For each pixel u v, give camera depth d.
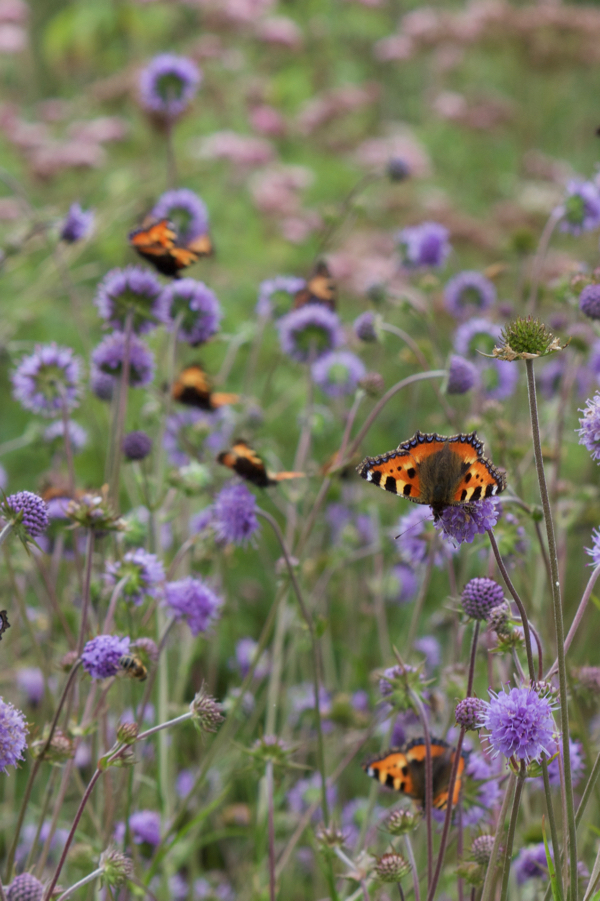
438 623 8.91
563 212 9.36
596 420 4.84
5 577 9.22
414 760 5.65
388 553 9.66
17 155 18.84
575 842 4.45
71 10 21.45
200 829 8.08
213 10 20.25
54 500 7.73
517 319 4.42
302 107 22.27
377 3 22.66
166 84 11.02
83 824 7.48
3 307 13.54
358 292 14.60
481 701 4.75
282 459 12.68
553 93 23.55
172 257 7.97
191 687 10.12
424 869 7.01
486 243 16.23
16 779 9.74
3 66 23.61
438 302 13.30
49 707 7.22
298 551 7.58
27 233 10.25
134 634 6.81
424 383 13.48
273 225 17.00
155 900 6.68
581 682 6.23
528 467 8.99
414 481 4.71
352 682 9.71
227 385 13.57
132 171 17.91
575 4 27.66
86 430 12.34
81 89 24.00
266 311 10.69
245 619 11.36
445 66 23.48
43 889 5.12
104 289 7.85
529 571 8.51
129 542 7.92
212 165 18.45
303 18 24.62
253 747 6.34
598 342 8.59
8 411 13.05
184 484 7.67
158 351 10.57
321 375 9.83
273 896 5.90
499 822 4.78
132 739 5.03
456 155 23.25
